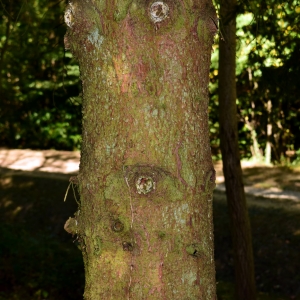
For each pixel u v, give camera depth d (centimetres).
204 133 168
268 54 562
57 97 880
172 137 161
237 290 627
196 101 165
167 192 160
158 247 161
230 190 618
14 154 1725
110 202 161
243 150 1733
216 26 168
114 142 161
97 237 163
